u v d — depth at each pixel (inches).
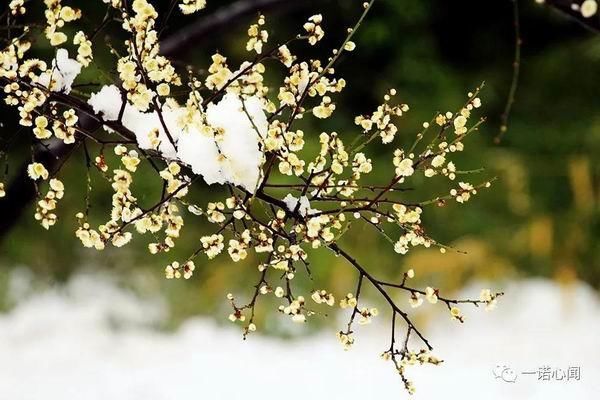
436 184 339.9
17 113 225.8
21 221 325.1
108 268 339.0
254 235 81.7
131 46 80.2
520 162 347.9
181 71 165.6
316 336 296.2
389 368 248.5
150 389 230.7
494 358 256.2
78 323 291.3
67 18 78.8
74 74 86.6
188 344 282.0
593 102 369.4
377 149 356.8
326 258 314.2
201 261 334.0
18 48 88.0
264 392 229.5
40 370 246.7
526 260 334.3
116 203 79.2
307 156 307.7
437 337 287.4
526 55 382.9
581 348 260.8
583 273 336.8
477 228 335.6
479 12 379.2
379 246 326.3
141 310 314.2
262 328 302.0
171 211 81.8
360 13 353.7
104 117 86.0
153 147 79.9
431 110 356.5
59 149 128.5
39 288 323.3
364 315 85.1
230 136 78.7
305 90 79.3
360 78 375.9
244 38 304.0
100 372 246.4
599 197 338.3
